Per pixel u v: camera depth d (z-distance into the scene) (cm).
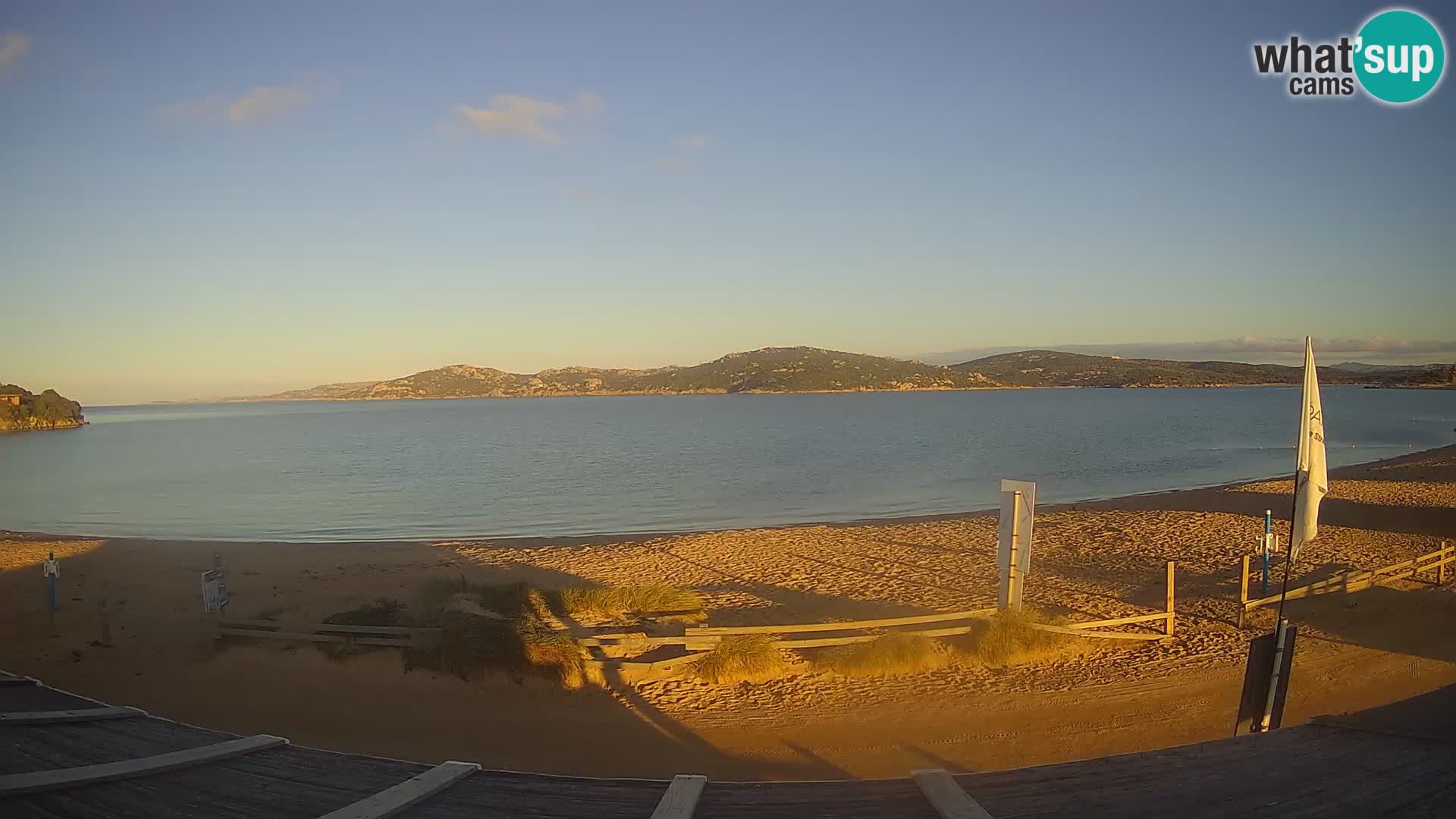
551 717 934
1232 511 2602
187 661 1162
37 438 11144
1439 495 2803
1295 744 429
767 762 798
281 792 367
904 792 349
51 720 478
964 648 1119
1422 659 1043
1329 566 1723
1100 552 2003
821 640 1135
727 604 1530
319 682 1048
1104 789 353
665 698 982
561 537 2605
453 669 1054
